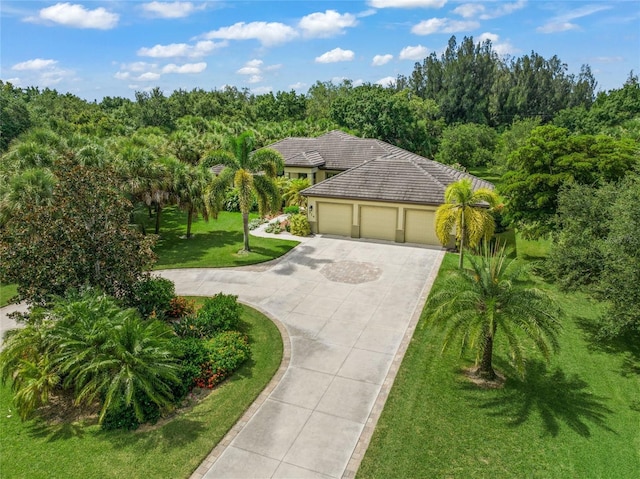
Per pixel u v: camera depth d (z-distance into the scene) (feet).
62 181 43.42
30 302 41.37
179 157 123.85
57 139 81.25
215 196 72.18
